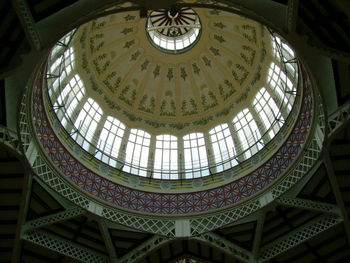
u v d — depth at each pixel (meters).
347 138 22.20
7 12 17.02
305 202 25.00
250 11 17.45
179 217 27.34
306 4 17.20
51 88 26.94
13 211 24.06
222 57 36.22
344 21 17.67
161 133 34.69
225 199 27.88
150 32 37.28
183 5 18.16
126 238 26.80
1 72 18.45
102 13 17.86
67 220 25.67
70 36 26.81
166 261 28.45
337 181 23.70
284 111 28.27
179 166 31.97
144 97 36.06
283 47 28.05
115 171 29.41
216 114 34.88
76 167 26.97
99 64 34.47
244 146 31.25
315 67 19.66
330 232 25.48
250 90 33.56
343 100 21.16
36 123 24.00
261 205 25.91
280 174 26.17
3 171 22.81
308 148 24.33
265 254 26.45
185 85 37.03
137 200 28.14
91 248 26.95
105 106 33.56
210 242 26.28
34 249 25.83
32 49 17.58
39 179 23.53
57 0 16.95
